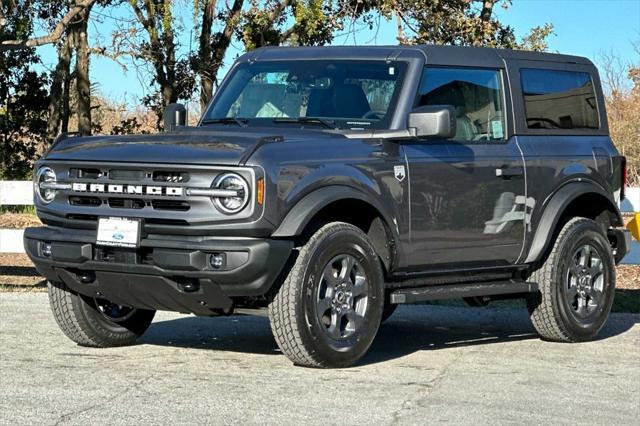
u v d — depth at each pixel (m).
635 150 25.83
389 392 7.52
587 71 10.65
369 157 8.48
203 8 27.56
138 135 8.56
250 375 7.98
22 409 6.87
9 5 25.20
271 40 27.67
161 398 7.20
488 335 10.52
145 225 7.97
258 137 8.04
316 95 9.13
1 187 12.93
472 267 9.40
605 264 10.29
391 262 8.70
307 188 7.99
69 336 9.06
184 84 28.27
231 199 7.77
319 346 8.08
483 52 9.74
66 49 31.38
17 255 16.70
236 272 7.74
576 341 10.05
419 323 11.30
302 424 6.60
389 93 8.92
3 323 10.27
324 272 8.11
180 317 11.09
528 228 9.70
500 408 7.16
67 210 8.30
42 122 33.06
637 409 7.26
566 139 10.21
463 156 9.16
